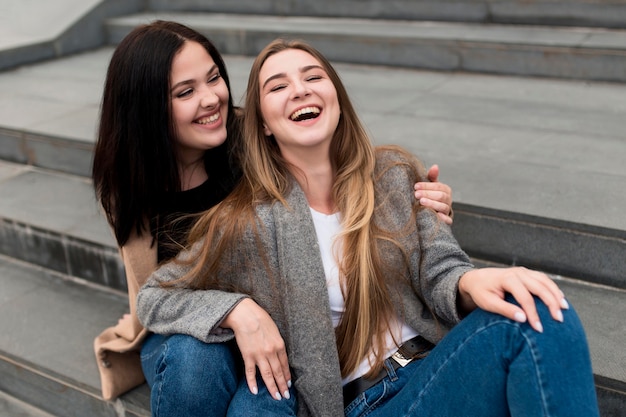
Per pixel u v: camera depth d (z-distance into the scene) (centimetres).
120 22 461
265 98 162
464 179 238
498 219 217
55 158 315
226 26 414
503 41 344
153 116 167
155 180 174
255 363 154
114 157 172
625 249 199
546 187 228
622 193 220
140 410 202
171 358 154
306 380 155
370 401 157
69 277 269
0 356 230
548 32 357
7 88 384
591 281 208
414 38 364
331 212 169
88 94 367
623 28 347
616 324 188
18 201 290
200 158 186
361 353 159
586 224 202
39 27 458
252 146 165
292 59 162
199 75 169
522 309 137
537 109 303
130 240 183
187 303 158
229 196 166
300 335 156
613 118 287
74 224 266
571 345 133
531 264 217
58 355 223
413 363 161
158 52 164
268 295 160
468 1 381
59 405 224
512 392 136
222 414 157
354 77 365
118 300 253
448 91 335
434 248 161
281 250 158
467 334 142
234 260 161
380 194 167
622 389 169
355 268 158
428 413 146
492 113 301
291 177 165
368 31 382
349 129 168
